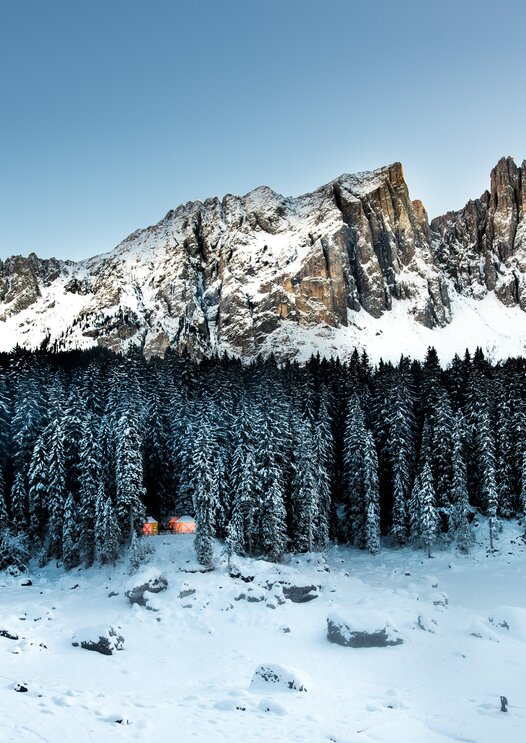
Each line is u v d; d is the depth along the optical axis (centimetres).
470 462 7381
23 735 1706
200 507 5609
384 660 3306
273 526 5959
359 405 7200
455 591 5228
